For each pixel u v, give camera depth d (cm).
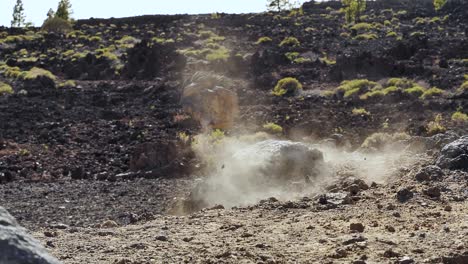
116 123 5388
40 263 715
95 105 6306
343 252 1250
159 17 11906
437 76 6656
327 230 1489
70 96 6531
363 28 10038
